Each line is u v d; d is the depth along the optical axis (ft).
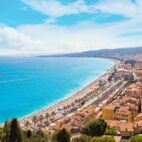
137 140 510.17
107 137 499.10
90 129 594.24
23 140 434.30
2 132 456.86
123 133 623.77
